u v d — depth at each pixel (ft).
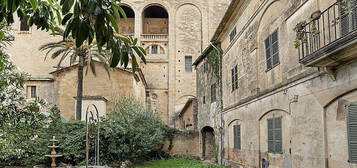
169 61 167.32
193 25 172.04
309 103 35.42
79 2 8.58
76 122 81.92
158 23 181.47
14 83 21.25
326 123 32.27
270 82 48.47
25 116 21.02
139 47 10.60
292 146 39.96
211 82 90.79
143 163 91.30
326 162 31.94
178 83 165.99
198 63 107.86
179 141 107.86
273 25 47.09
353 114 27.89
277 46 45.42
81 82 95.91
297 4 38.99
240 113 65.21
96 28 8.69
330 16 31.73
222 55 82.64
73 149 78.23
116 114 92.63
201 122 102.47
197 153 106.93
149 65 167.02
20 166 74.18
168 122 161.89
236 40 68.28
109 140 80.38
